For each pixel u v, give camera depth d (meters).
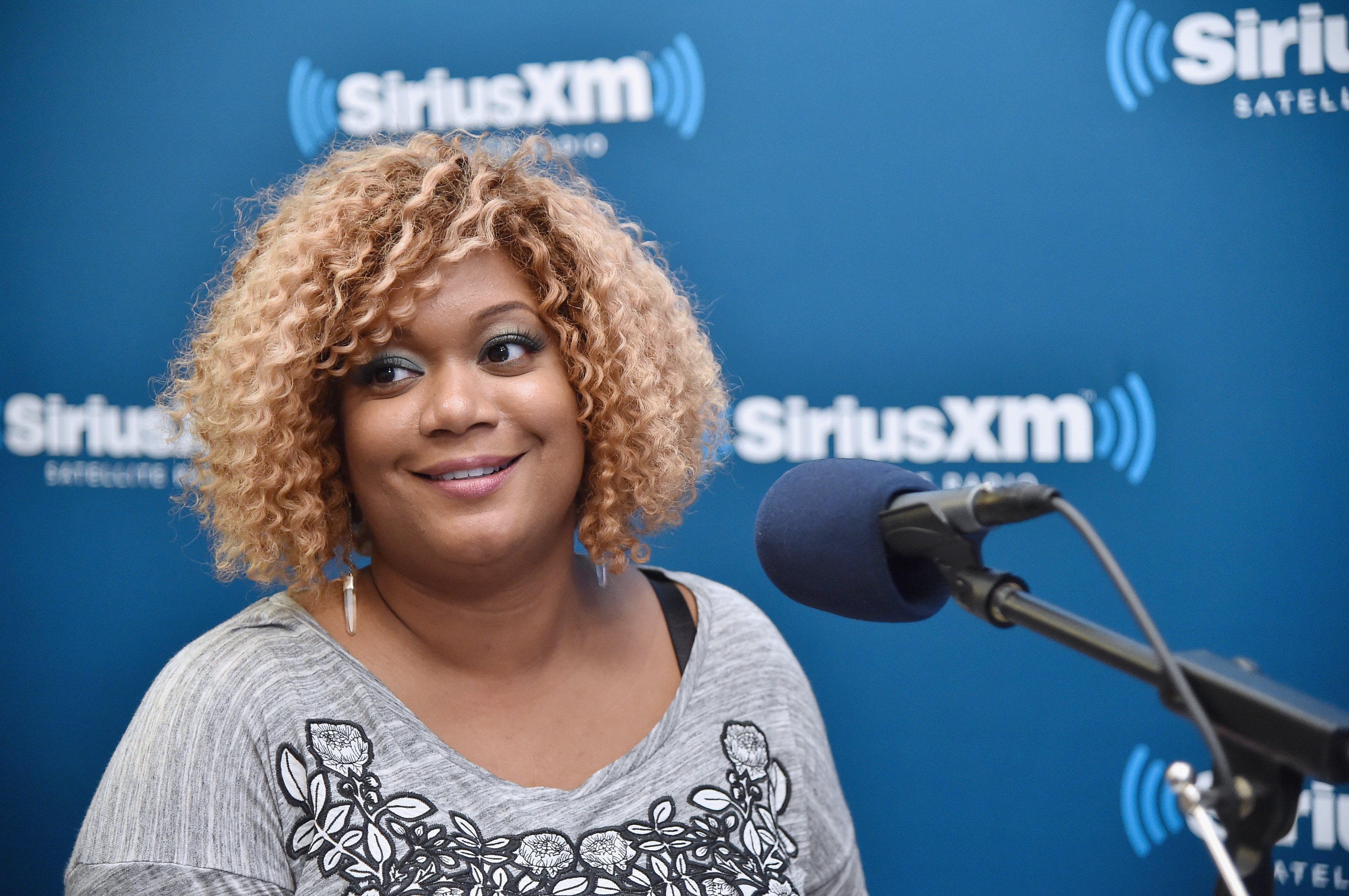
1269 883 0.64
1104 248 2.34
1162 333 2.32
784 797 1.30
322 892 1.09
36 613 2.86
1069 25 2.33
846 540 0.96
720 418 1.51
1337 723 0.59
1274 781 0.63
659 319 1.32
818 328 2.50
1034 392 2.39
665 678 1.31
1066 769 2.42
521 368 1.16
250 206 2.73
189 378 1.33
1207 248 2.29
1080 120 2.33
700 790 1.24
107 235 2.79
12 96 2.81
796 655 2.55
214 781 1.10
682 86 2.52
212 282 2.75
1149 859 2.38
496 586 1.18
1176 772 0.66
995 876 2.47
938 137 2.41
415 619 1.21
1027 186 2.37
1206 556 2.31
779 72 2.48
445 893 1.09
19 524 2.86
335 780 1.12
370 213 1.16
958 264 2.42
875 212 2.45
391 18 2.64
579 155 2.58
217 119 2.73
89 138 2.79
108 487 2.82
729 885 1.18
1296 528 2.27
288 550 1.21
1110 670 2.39
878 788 2.52
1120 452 2.35
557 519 1.20
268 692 1.14
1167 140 2.29
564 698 1.25
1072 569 2.39
